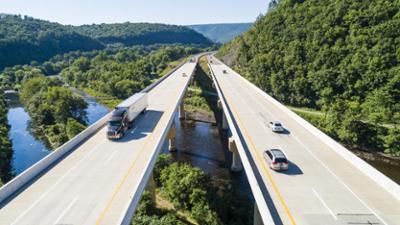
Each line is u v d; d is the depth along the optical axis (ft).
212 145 211.82
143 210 108.47
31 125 275.80
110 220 70.03
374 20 271.90
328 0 342.85
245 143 125.80
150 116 160.25
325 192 85.40
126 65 518.78
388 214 74.38
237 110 182.60
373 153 196.03
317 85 284.82
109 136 124.06
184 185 119.03
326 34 301.63
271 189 87.25
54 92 275.18
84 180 89.86
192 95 359.87
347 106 218.38
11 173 173.27
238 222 110.22
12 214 73.00
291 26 364.79
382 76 233.35
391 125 199.93
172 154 194.29
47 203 77.66
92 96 406.21
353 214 74.43
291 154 114.01
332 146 119.96
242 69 440.45
